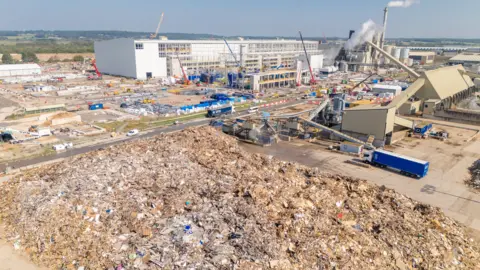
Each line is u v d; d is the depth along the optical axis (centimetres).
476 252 3162
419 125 7594
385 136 6650
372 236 3114
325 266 2658
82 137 6912
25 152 5925
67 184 3841
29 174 4709
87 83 15362
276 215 3281
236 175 4119
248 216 3225
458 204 4288
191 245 2852
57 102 10794
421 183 4934
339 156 6091
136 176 4075
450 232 3391
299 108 10275
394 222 3359
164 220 3250
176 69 17762
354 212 3525
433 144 6850
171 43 17875
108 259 2744
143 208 3422
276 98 12112
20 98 11394
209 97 12081
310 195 3759
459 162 5819
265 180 4062
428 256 2917
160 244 2883
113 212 3328
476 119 8438
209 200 3562
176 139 5559
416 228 3297
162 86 14838
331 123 8044
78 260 2780
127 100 11256
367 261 2766
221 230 3047
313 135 7362
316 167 5509
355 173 5275
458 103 10831
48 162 5444
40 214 3316
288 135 7381
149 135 7181
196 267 2588
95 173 4050
